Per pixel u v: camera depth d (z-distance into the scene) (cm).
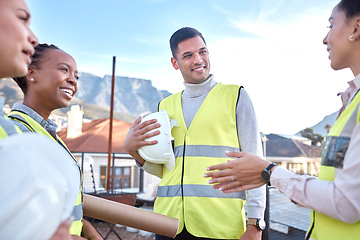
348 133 104
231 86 197
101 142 1196
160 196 196
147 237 605
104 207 155
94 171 1245
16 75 89
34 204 56
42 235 58
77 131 1237
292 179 109
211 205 177
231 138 186
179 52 196
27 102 142
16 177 56
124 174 1360
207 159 183
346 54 109
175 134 197
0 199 55
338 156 105
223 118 187
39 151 62
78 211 134
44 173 59
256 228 176
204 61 195
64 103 144
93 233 151
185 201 180
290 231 446
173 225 169
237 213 179
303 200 105
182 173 187
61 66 140
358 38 104
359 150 93
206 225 174
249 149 183
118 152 1173
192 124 191
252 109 189
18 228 55
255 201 177
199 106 197
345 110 109
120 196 543
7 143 61
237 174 121
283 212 488
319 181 103
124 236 607
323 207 100
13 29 82
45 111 144
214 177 125
